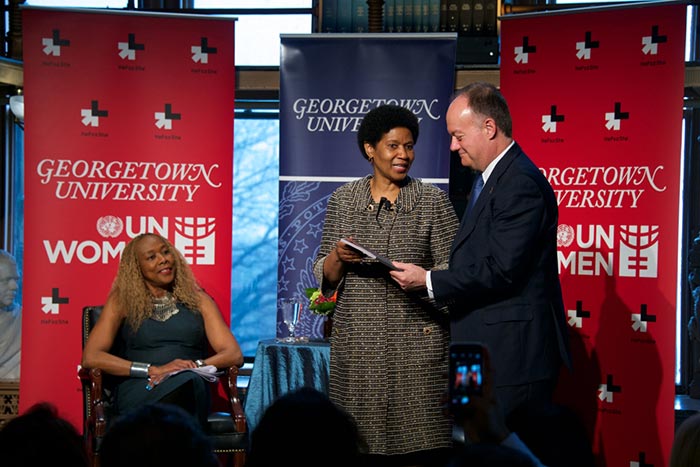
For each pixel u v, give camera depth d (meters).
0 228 5.09
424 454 2.80
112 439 1.28
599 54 3.90
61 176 4.07
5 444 1.28
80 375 3.47
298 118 4.13
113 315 3.57
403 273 2.55
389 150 2.79
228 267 4.16
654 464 3.76
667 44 3.78
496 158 2.62
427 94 4.08
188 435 1.28
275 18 5.36
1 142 5.08
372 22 4.48
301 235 4.14
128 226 4.11
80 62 4.08
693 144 4.84
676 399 4.71
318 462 1.22
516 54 4.04
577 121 3.94
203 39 4.16
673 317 3.75
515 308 2.51
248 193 5.41
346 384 2.77
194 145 4.15
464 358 1.54
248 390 3.65
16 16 4.98
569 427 1.63
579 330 3.91
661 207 3.79
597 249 3.89
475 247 2.55
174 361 3.45
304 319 4.11
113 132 4.11
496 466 1.12
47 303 4.06
